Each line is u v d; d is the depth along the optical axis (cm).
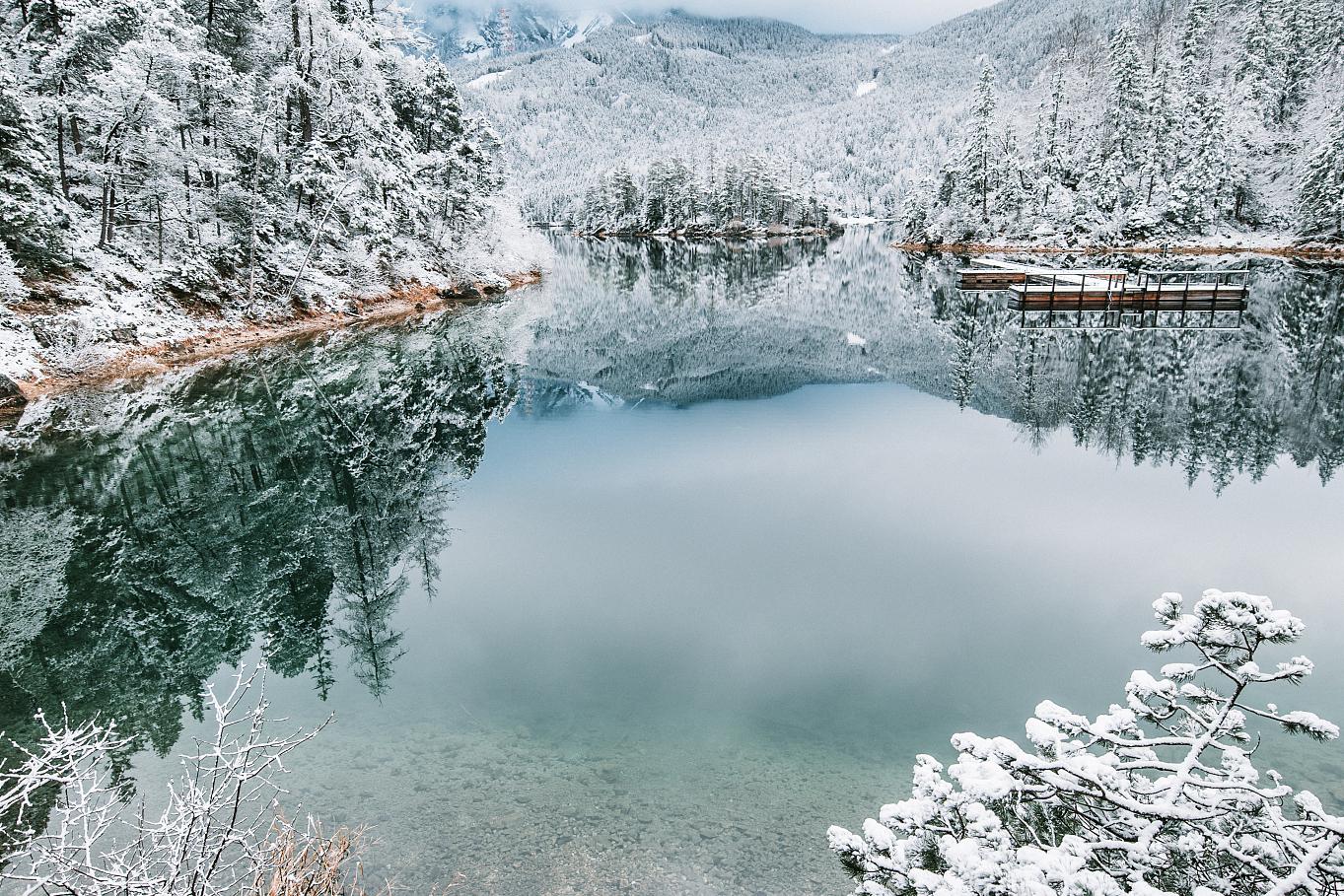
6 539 1042
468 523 1085
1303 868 266
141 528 1075
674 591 845
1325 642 679
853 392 1972
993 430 1577
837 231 12681
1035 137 7069
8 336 1766
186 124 2477
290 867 333
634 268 6141
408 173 3575
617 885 422
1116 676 641
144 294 2231
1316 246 5441
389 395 1916
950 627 742
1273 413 1636
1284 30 6681
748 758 545
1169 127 6500
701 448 1484
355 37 3086
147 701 645
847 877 424
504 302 4019
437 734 581
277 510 1150
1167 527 1000
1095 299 3159
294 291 2869
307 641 756
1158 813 297
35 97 2211
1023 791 314
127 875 287
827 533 1013
